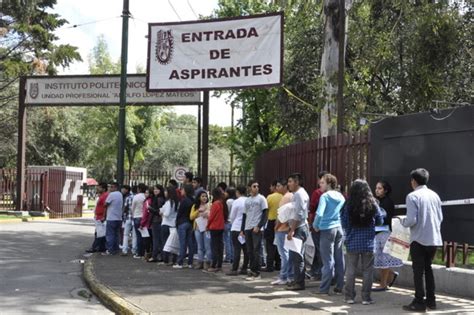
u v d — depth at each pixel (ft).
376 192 30.22
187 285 31.99
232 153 108.99
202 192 39.55
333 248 29.40
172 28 49.78
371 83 58.34
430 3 49.39
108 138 145.18
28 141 124.36
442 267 28.76
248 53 47.24
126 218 46.75
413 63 51.44
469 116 28.89
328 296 28.76
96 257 44.80
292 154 47.73
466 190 28.84
